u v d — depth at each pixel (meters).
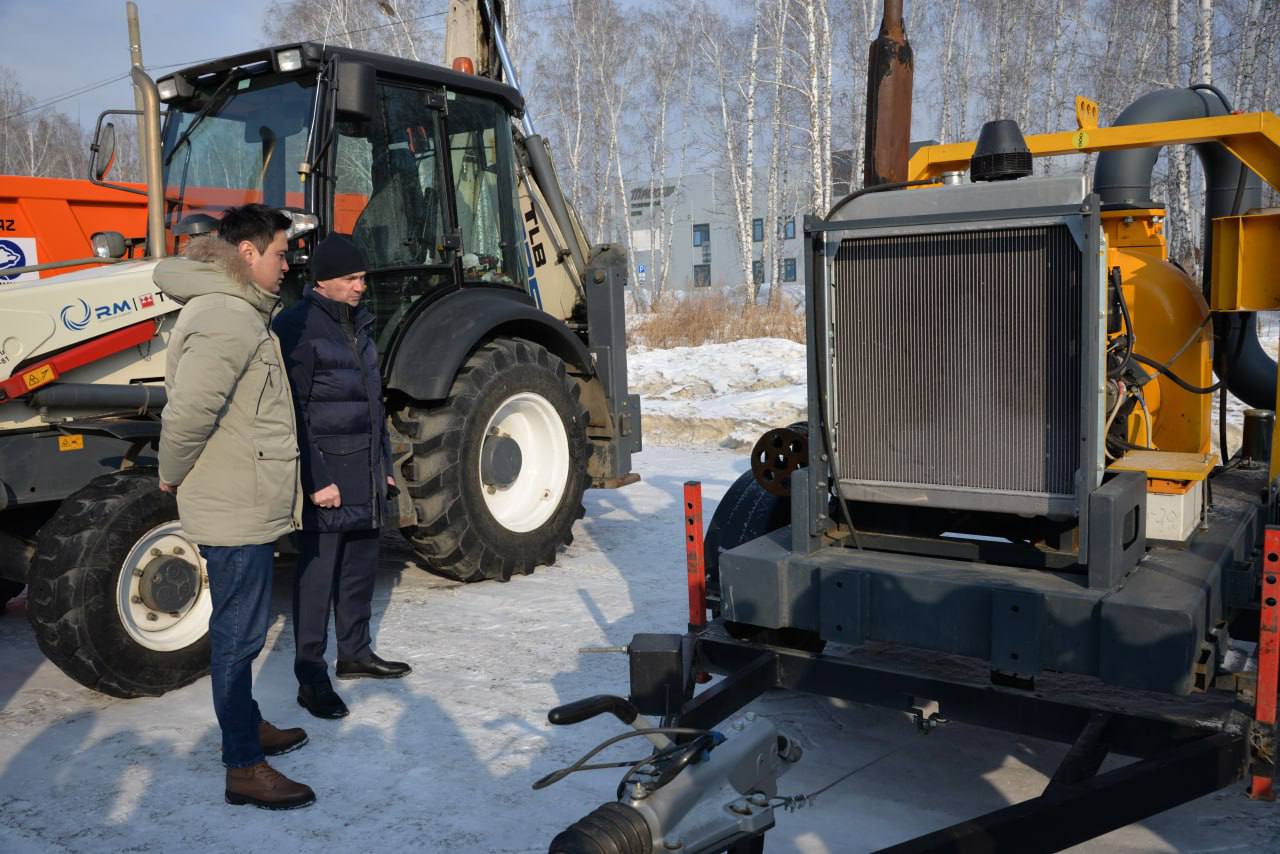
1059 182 2.75
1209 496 3.43
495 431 5.55
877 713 3.80
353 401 3.78
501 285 5.88
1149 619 2.48
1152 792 2.41
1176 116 4.49
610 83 32.19
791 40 28.11
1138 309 3.94
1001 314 2.88
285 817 3.08
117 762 3.48
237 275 3.09
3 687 4.20
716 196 41.81
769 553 3.13
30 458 4.00
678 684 2.93
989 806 3.08
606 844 1.96
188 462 3.02
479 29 7.26
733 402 11.38
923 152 4.40
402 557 6.30
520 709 3.85
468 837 2.94
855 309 3.11
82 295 4.23
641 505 7.77
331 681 4.18
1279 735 2.95
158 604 4.01
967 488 2.99
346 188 4.97
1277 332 10.22
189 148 5.19
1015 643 2.66
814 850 2.83
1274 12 19.11
